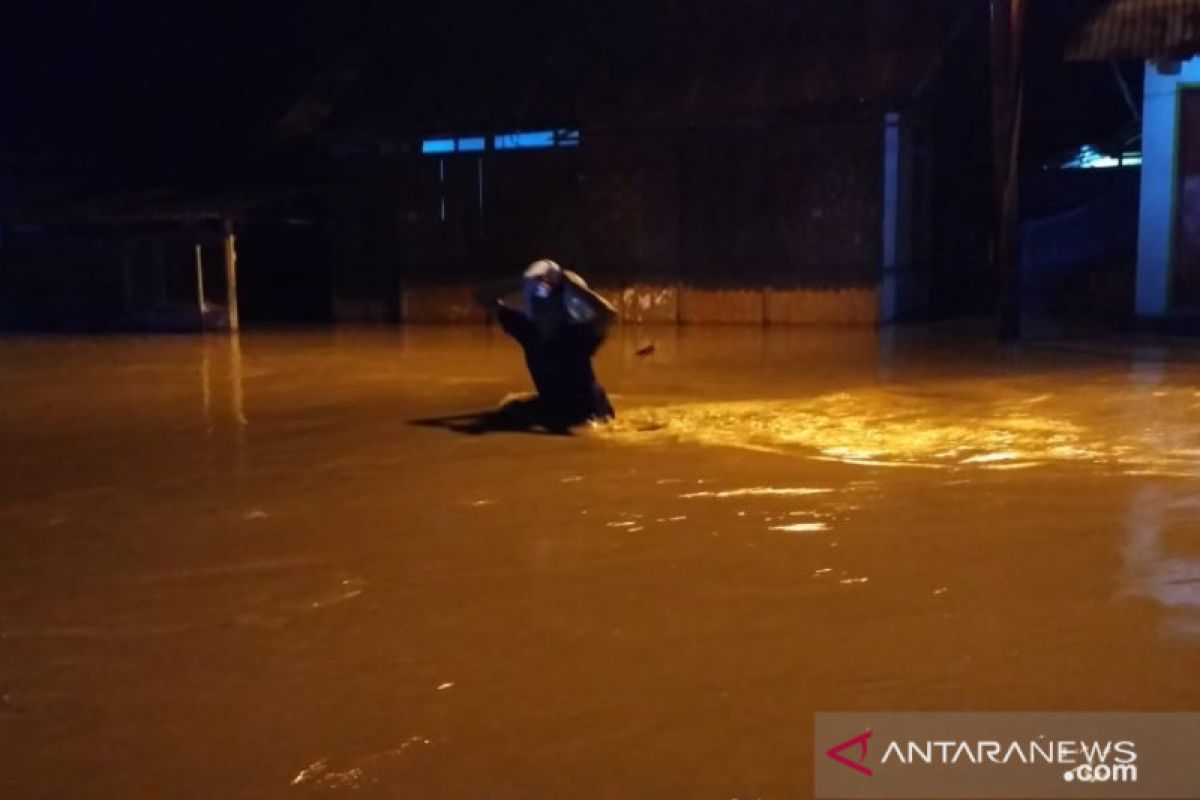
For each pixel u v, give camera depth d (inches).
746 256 812.0
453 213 904.3
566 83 856.9
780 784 149.0
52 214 934.4
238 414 450.0
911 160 804.6
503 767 154.6
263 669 189.3
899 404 431.5
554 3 919.0
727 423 400.5
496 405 457.4
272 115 1082.1
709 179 816.9
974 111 876.0
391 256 933.8
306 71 1079.6
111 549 260.7
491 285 414.3
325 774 154.2
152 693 180.9
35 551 260.2
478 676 184.1
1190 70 650.2
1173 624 198.2
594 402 404.8
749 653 190.4
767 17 830.5
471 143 893.2
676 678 181.2
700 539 256.2
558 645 196.1
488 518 278.7
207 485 323.6
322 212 983.0
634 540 256.7
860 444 357.1
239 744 163.3
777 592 219.5
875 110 751.7
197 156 1112.2
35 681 186.4
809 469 323.3
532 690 178.2
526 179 875.4
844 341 674.8
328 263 1008.2
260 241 1031.0
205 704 176.6
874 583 223.1
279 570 241.6
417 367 595.2
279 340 766.5
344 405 467.2
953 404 428.8
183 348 722.2
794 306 799.7
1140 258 678.5
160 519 286.5
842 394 460.4
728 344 674.2
